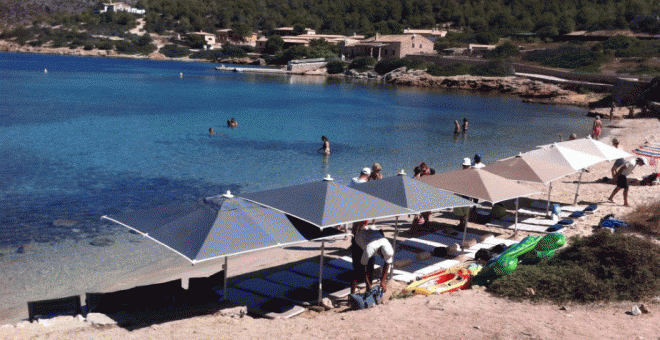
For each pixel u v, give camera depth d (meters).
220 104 57.50
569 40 133.62
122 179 23.08
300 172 25.98
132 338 8.05
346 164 28.36
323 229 10.01
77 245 14.99
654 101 61.12
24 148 29.00
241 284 11.24
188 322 8.95
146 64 154.38
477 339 7.40
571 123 52.06
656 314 8.38
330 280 11.42
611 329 7.68
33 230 16.06
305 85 94.81
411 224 16.30
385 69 123.12
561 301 9.12
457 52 132.88
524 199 18.47
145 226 9.34
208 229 8.80
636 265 9.73
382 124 46.53
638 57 99.94
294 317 9.55
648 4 186.12
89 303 9.62
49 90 65.88
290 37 183.25
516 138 40.94
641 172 24.48
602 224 14.80
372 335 7.78
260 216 9.48
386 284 10.89
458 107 66.12
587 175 25.22
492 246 13.80
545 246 10.86
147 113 47.19
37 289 11.98
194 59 192.38
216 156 29.11
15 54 187.62
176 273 13.12
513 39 143.25
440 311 8.83
